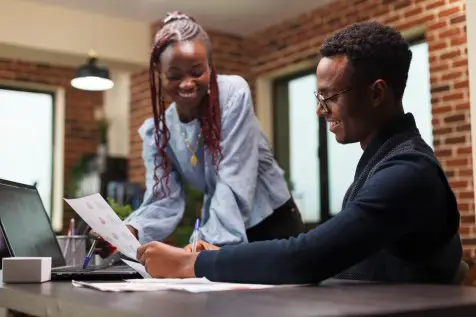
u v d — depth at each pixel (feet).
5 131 18.79
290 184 17.58
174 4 16.44
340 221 2.99
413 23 14.42
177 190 5.89
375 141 3.54
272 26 18.60
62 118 19.66
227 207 5.03
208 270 3.19
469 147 12.94
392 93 3.51
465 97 13.12
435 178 3.14
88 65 15.92
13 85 19.01
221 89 5.50
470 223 12.79
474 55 11.16
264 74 18.95
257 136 5.53
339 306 2.13
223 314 1.97
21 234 4.49
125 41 17.47
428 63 14.05
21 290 2.97
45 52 16.38
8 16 15.64
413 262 3.21
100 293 2.68
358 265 3.51
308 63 17.52
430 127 14.17
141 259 3.59
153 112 5.72
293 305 2.17
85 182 18.97
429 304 2.17
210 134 5.38
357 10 15.87
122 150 20.40
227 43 19.15
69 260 5.53
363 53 3.41
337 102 3.51
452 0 13.55
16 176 18.80
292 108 18.65
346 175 16.38
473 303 2.22
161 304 2.23
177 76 5.34
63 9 16.47
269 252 3.01
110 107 20.61
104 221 3.84
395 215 2.99
